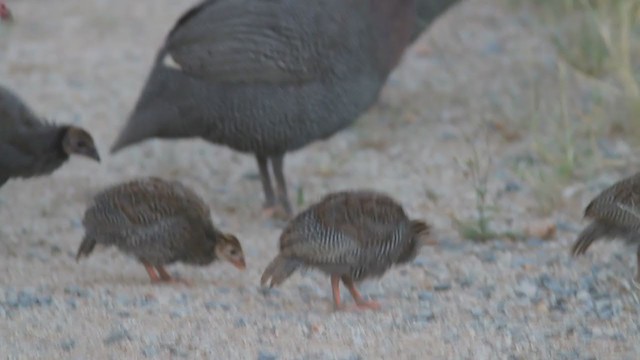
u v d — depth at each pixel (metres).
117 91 18.53
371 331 10.64
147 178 12.19
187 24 13.48
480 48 19.53
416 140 16.41
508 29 20.17
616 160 15.15
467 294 11.66
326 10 13.31
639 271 11.77
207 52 13.27
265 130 13.47
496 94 17.73
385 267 11.22
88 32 21.19
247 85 13.28
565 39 19.06
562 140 15.70
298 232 10.98
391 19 13.69
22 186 15.24
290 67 13.23
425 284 11.96
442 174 15.31
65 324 10.80
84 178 15.57
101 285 11.91
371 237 10.98
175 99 13.42
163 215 11.74
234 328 10.70
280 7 13.27
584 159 15.19
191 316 11.00
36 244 13.33
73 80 18.98
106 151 16.44
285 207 14.25
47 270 12.43
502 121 16.77
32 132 13.19
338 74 13.40
